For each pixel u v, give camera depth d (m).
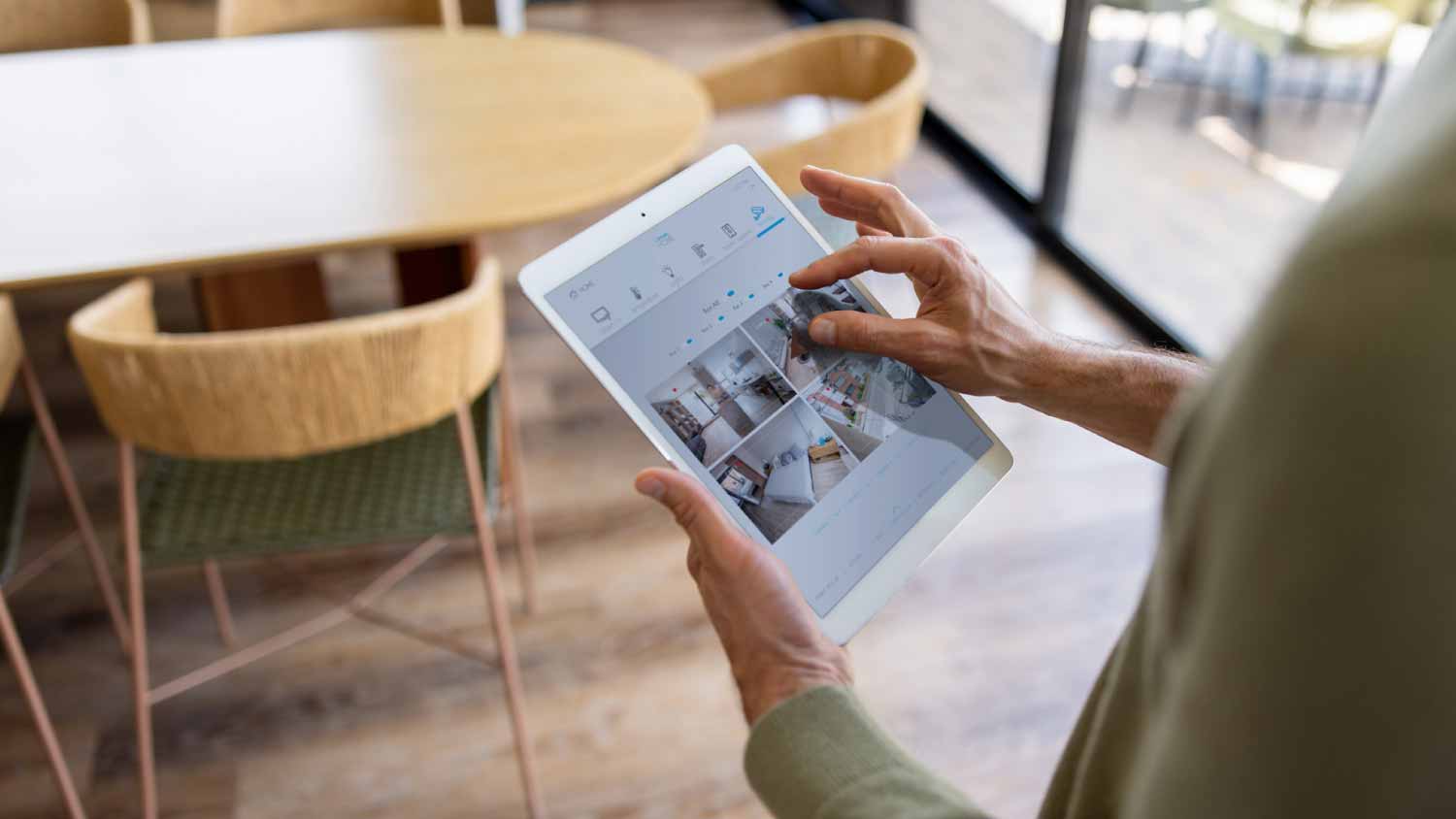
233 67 2.17
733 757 1.84
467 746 1.86
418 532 1.57
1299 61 2.38
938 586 2.13
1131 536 2.24
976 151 3.48
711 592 0.62
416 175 1.82
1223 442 0.29
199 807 1.76
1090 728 0.57
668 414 0.75
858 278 0.82
